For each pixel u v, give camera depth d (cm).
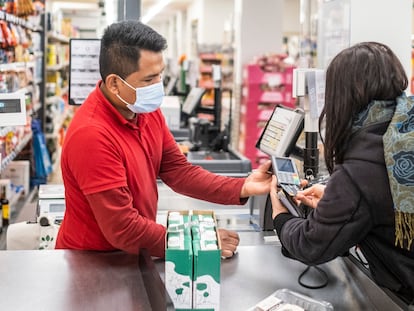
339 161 132
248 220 260
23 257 167
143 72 169
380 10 240
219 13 1349
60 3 1359
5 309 132
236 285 151
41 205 279
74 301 136
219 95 465
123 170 166
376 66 126
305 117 196
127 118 181
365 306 139
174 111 512
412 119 118
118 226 159
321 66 284
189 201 288
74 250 175
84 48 307
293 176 164
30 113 612
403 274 126
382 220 124
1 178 561
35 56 668
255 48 775
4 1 443
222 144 430
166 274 125
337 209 123
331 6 265
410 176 115
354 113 128
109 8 363
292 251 137
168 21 2262
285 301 137
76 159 162
